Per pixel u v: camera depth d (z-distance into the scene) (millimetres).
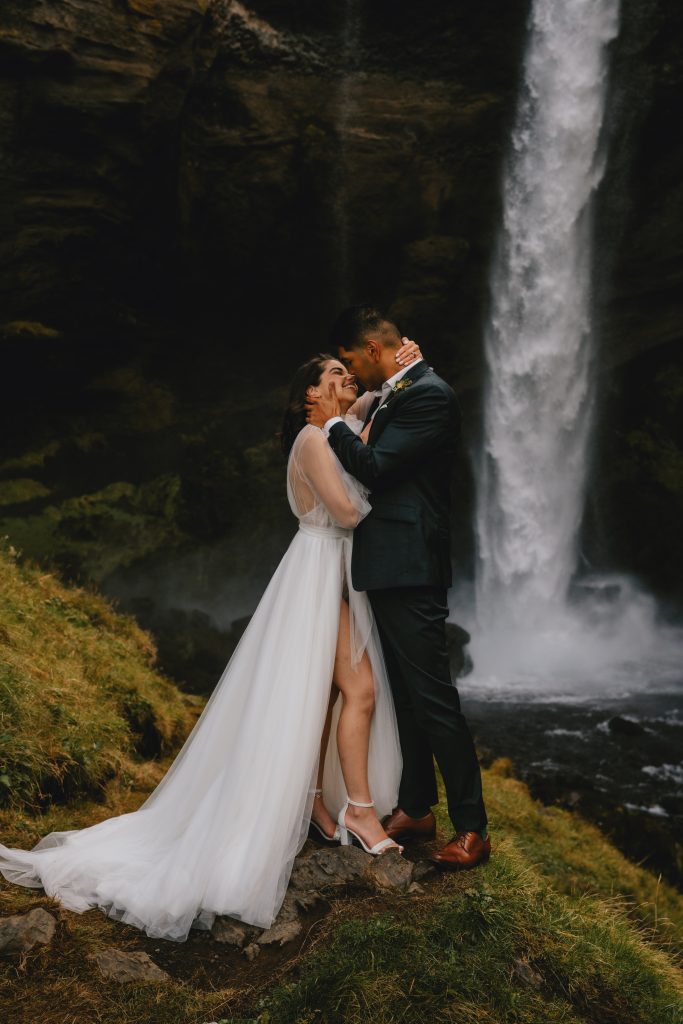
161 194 16734
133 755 4656
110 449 18203
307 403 2984
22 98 14867
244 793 2789
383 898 2697
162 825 3010
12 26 14227
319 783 3158
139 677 5543
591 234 19125
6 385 17359
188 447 18516
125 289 17656
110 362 18438
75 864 2854
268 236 17594
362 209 17750
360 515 2867
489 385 19516
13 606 5207
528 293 19078
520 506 19500
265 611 3064
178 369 19312
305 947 2537
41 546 15320
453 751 2902
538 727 12211
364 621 2992
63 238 15953
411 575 2820
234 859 2682
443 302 18516
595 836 7941
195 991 2375
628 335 19797
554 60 17641
